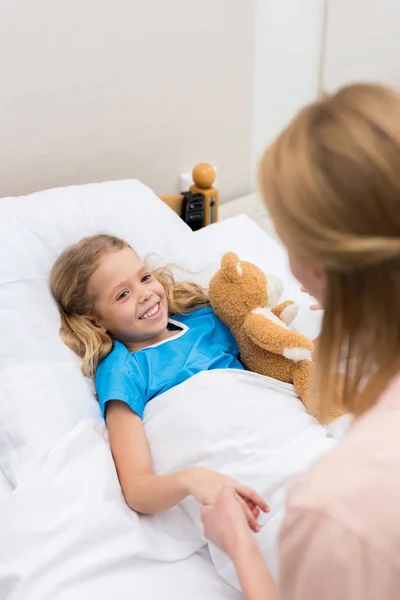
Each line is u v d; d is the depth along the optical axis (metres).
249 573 0.65
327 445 0.97
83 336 1.16
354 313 0.49
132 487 0.94
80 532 0.85
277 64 1.85
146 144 1.67
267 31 1.77
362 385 0.54
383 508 0.42
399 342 0.48
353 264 0.45
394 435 0.45
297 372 1.10
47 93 1.43
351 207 0.45
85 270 1.18
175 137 1.73
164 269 1.32
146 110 1.62
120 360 1.13
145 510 0.93
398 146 0.44
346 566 0.43
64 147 1.53
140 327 1.17
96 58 1.47
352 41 1.97
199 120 1.76
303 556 0.46
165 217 1.46
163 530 0.94
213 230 1.54
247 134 1.91
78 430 0.99
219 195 1.96
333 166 0.45
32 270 1.25
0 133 1.41
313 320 1.29
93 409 1.09
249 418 0.99
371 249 0.44
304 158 0.47
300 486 0.47
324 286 0.51
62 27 1.38
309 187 0.46
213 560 0.88
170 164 1.76
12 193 1.50
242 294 1.15
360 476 0.44
